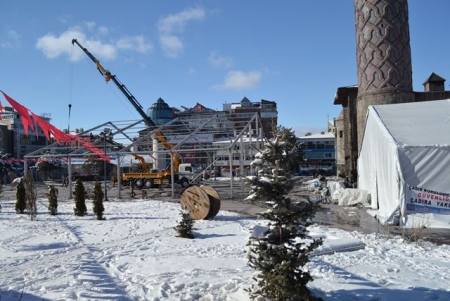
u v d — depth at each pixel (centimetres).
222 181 4997
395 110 1812
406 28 2319
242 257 864
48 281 686
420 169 1351
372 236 1102
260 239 544
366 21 2338
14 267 797
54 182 5466
